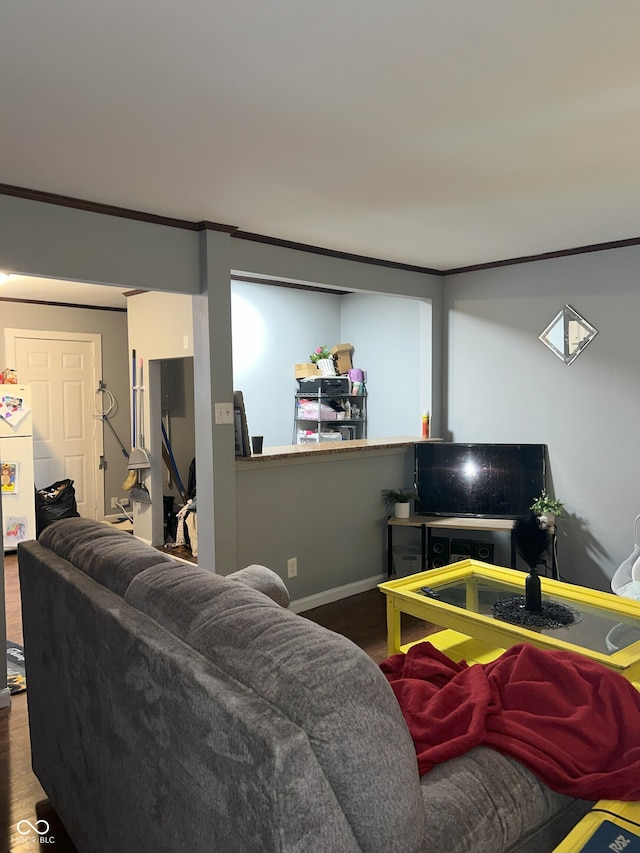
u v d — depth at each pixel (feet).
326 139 8.19
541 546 14.44
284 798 3.30
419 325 19.29
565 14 5.50
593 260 14.28
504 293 15.93
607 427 14.29
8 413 18.83
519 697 5.23
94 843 6.01
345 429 21.75
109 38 5.83
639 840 4.08
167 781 4.47
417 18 5.55
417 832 3.74
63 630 6.35
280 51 6.09
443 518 15.74
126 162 8.92
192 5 5.32
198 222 12.00
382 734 3.65
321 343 21.91
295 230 12.69
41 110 7.31
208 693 3.87
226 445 12.50
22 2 5.25
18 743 9.10
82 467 22.98
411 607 9.82
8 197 9.84
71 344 22.62
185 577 5.31
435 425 17.29
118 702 5.17
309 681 3.67
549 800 4.54
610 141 8.33
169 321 17.34
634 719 5.08
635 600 10.32
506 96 7.06
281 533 13.91
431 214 11.64
